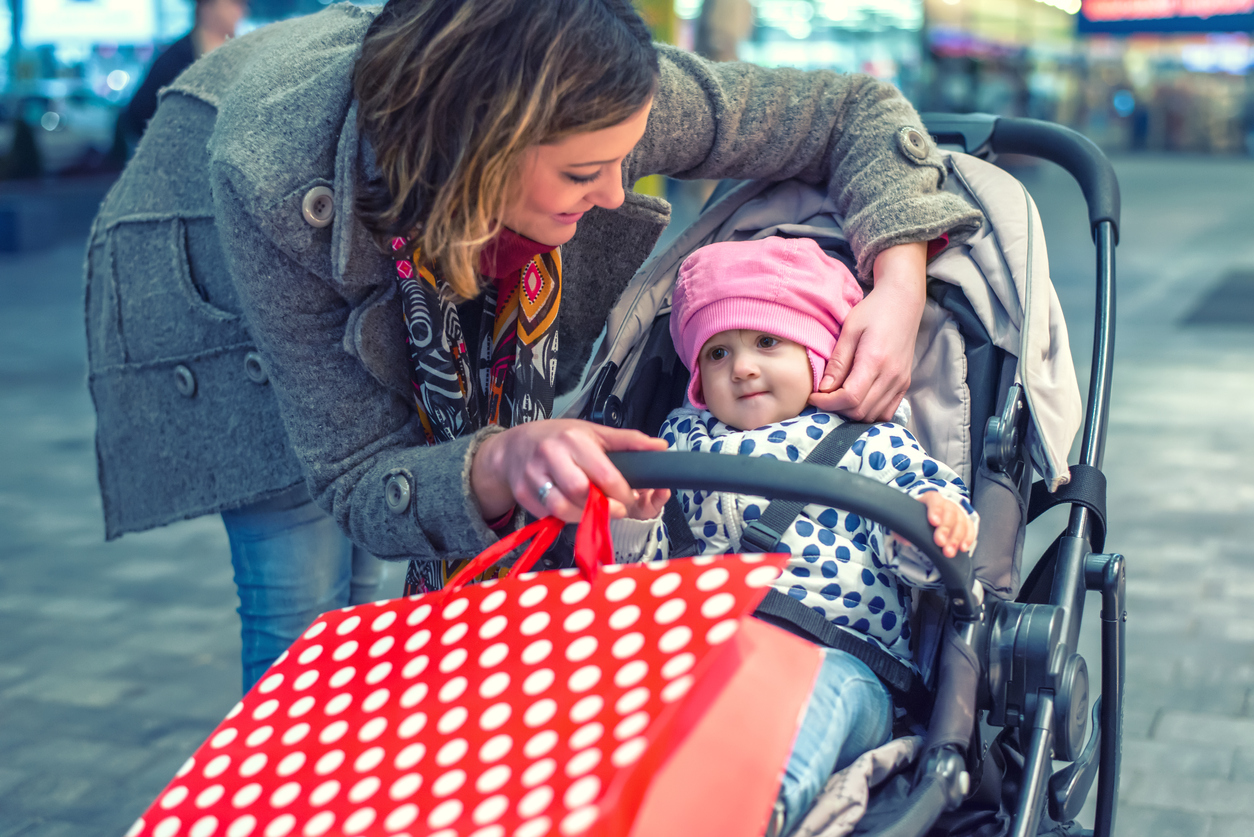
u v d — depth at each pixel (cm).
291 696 111
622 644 99
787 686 103
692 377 169
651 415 181
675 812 92
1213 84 3081
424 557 131
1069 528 156
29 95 2000
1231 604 332
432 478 123
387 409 140
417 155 116
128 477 186
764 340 162
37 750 275
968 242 173
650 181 659
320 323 135
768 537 150
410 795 96
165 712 294
